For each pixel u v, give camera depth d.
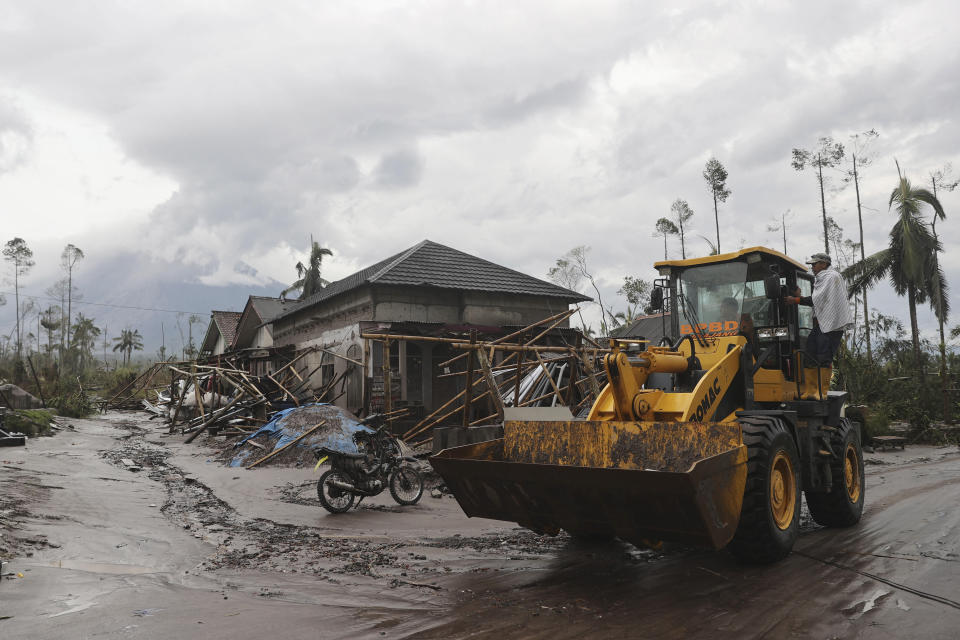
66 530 7.20
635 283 44.41
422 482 9.89
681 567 5.89
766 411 6.32
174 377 25.11
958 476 11.18
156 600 4.95
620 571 5.81
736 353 6.56
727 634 4.22
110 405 31.78
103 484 10.65
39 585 5.21
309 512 8.93
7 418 17.36
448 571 5.89
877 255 30.28
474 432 11.38
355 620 4.54
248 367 25.62
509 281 22.45
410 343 19.36
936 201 29.08
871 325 38.78
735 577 5.53
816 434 6.99
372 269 24.75
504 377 17.41
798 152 36.91
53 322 68.38
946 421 19.00
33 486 9.60
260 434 14.47
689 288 7.54
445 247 24.06
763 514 5.59
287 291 43.47
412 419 17.09
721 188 44.19
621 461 5.80
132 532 7.45
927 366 22.25
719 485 5.03
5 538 6.53
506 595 5.12
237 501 9.67
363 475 9.16
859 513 7.75
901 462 13.93
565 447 6.14
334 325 22.77
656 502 4.89
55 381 29.00
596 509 5.23
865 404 20.39
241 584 5.49
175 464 13.63
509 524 8.08
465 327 18.73
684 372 6.79
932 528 7.26
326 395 19.81
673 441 5.61
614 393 5.98
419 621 4.53
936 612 4.56
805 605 4.77
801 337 7.72
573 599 5.00
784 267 7.46
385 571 5.90
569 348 14.89
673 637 4.19
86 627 4.32
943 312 29.33
